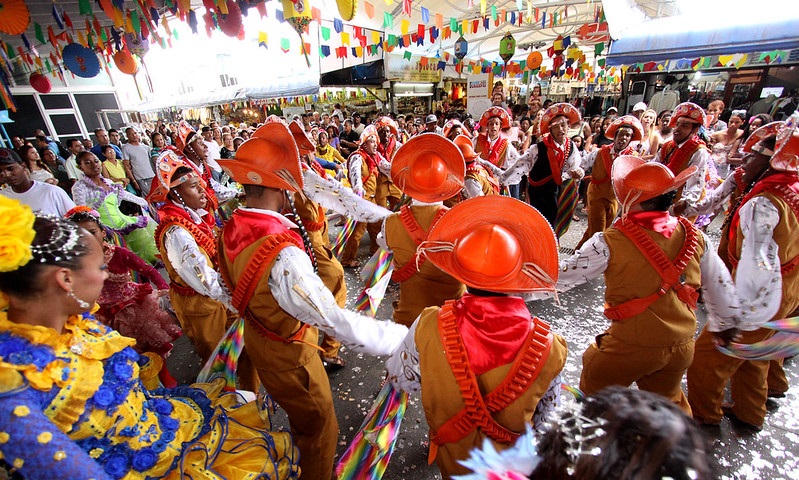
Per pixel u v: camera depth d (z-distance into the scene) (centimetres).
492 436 93
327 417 157
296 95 1161
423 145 196
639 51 570
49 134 1187
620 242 146
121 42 547
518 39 1061
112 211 301
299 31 364
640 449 50
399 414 123
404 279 203
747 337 174
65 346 86
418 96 1216
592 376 171
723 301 153
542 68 880
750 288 155
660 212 146
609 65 611
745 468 180
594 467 52
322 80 961
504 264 92
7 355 75
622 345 154
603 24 667
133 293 224
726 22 498
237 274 135
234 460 116
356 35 539
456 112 930
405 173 197
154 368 141
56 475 71
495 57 1181
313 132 670
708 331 187
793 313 196
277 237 131
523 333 93
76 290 83
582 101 1116
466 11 751
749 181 198
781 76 657
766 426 201
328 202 245
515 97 1491
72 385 85
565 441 57
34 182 277
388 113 1038
